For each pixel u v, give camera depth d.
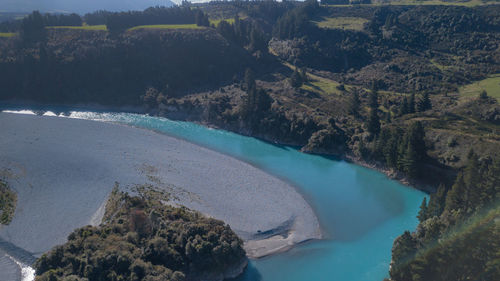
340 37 193.00
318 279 56.75
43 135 114.12
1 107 148.12
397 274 52.44
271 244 64.56
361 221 74.19
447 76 151.62
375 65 170.38
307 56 180.25
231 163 100.69
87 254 51.22
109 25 182.62
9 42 172.38
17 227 65.00
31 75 157.62
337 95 139.75
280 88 146.75
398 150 93.19
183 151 107.44
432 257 49.81
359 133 111.38
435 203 65.38
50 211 70.12
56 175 85.19
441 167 87.69
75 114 142.38
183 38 174.50
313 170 99.38
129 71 162.38
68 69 158.88
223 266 55.25
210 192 81.12
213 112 136.12
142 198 70.62
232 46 180.88
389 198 84.25
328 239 67.69
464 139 91.00
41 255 57.72
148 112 147.25
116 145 108.25
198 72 167.38
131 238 56.31
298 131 118.12
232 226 67.81
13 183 80.31
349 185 90.62
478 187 61.72
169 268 52.97
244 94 144.00
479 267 46.78
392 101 131.00
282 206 77.81
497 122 100.75
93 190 78.62
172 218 62.22
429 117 109.38
